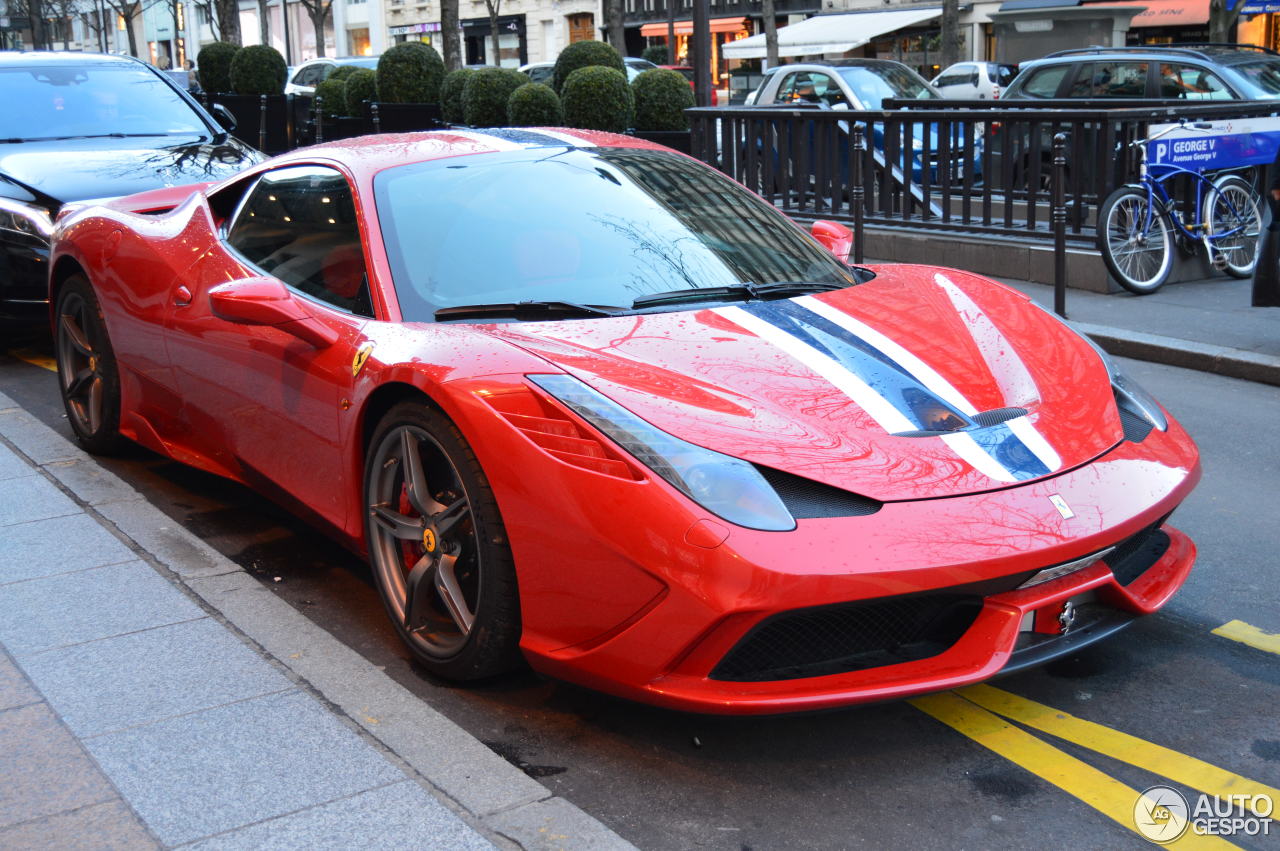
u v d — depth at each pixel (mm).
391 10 52250
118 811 2326
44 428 5258
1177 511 4191
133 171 6773
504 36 48156
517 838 2252
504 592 2711
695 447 2537
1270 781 2518
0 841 2240
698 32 12500
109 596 3375
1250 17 26562
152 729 2641
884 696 2467
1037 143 8547
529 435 2637
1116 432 2957
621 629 2520
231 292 3260
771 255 3674
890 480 2557
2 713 2723
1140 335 6762
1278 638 3186
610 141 4137
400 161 3689
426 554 2980
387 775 2443
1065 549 2547
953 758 2621
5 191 6594
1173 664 3051
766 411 2701
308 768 2471
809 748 2672
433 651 2959
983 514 2533
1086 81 11594
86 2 64188
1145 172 8109
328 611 3477
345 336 3236
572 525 2535
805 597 2355
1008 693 2918
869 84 13195
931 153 9289
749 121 10594
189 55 62531
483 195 3574
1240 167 8594
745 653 2488
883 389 2861
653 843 2326
